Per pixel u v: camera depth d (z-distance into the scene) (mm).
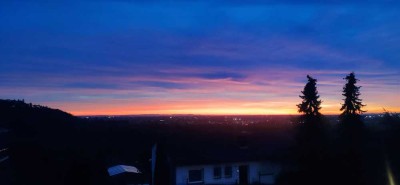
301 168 29422
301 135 39500
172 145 38719
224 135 50656
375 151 29188
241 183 36375
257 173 37156
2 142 44719
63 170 33469
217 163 35875
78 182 29906
